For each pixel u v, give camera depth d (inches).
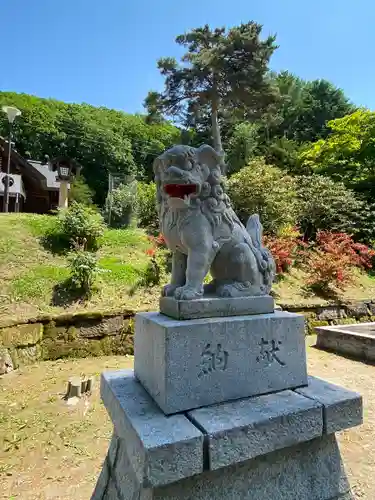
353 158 444.1
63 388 135.7
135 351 74.0
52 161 458.6
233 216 73.6
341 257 277.7
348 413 61.3
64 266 223.1
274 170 353.4
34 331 166.4
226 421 52.2
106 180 831.7
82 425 107.3
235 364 60.8
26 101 904.3
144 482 45.1
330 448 63.1
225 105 481.4
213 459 48.5
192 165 64.7
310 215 360.8
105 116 1004.6
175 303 63.4
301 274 294.4
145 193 431.2
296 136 737.0
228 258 71.4
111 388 67.3
